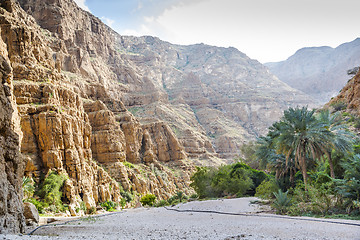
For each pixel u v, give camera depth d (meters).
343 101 78.12
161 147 142.00
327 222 21.75
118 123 120.75
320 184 34.31
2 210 16.73
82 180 74.44
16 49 83.31
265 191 41.69
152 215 36.72
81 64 166.12
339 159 36.75
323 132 34.16
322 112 40.34
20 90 75.62
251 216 28.45
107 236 18.58
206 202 45.22
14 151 19.98
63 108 80.69
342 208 26.77
